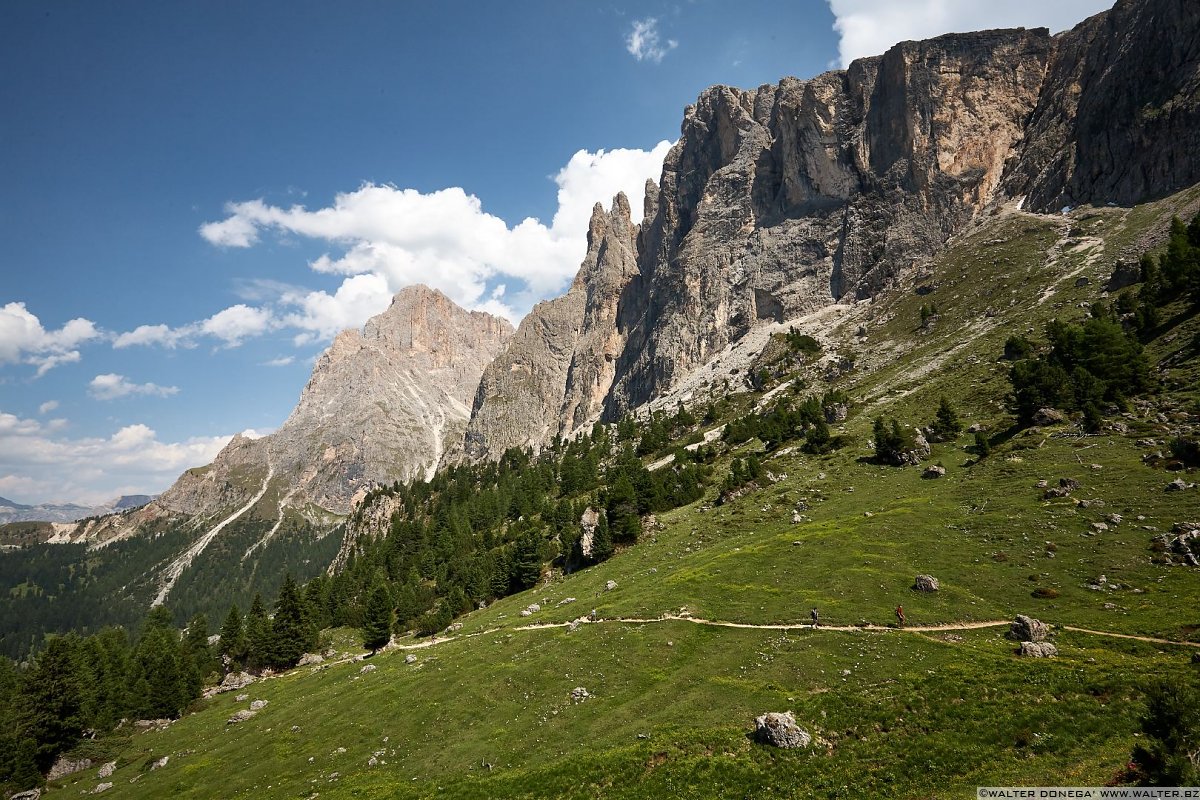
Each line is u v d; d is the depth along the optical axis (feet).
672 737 150.92
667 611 241.35
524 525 560.61
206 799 188.55
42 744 273.33
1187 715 88.33
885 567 236.43
